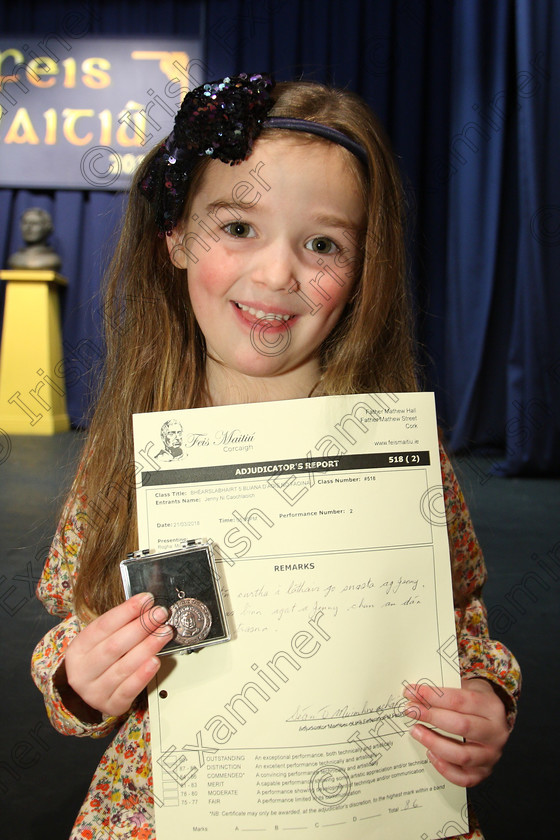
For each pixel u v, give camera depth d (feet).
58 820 3.35
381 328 1.88
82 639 1.56
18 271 13.69
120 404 2.00
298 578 1.57
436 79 14.05
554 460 11.27
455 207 13.00
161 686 1.55
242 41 14.34
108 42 14.57
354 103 1.84
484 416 13.14
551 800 3.51
